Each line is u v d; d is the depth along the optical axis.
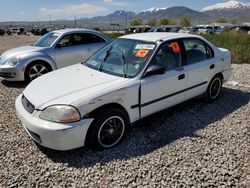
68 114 3.37
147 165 3.42
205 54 5.35
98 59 4.77
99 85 3.81
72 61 7.87
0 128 4.48
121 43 4.87
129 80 3.97
